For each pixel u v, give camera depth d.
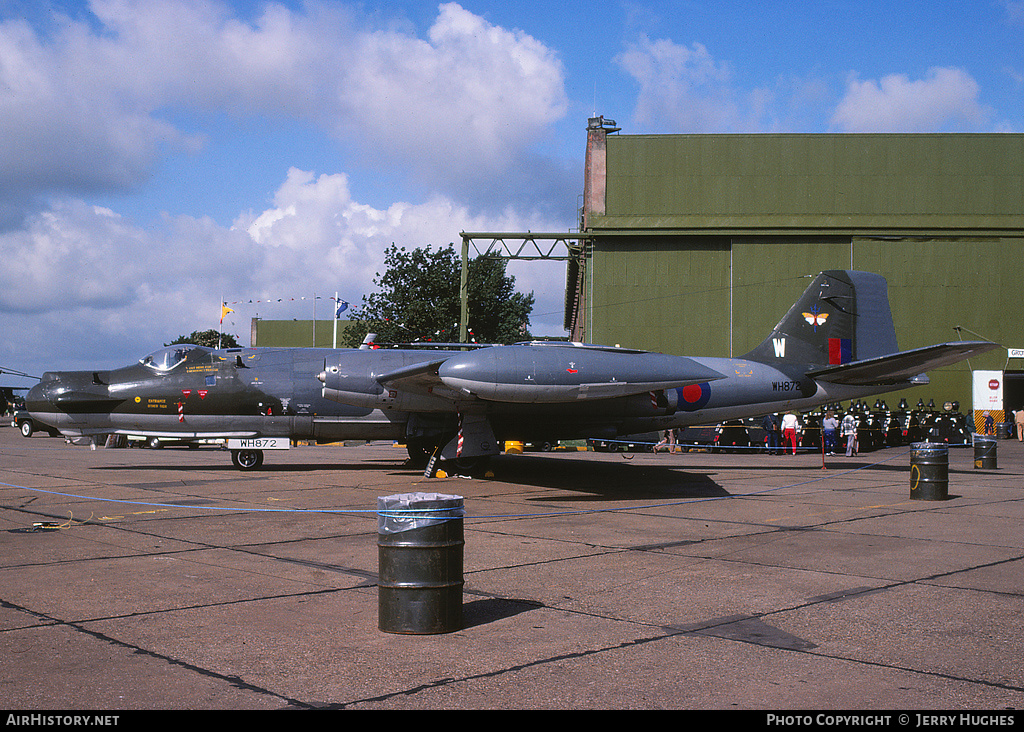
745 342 33.91
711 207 34.12
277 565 7.62
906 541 9.13
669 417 17.70
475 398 15.13
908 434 29.73
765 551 8.48
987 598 6.44
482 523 10.47
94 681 4.41
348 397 15.66
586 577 7.19
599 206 34.25
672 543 8.98
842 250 33.94
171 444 28.72
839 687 4.39
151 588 6.66
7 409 67.69
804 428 26.12
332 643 5.15
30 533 9.42
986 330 33.66
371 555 8.12
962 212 34.06
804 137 34.19
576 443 26.56
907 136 34.19
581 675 4.57
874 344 19.25
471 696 4.22
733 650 5.05
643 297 34.16
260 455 17.95
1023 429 31.67
